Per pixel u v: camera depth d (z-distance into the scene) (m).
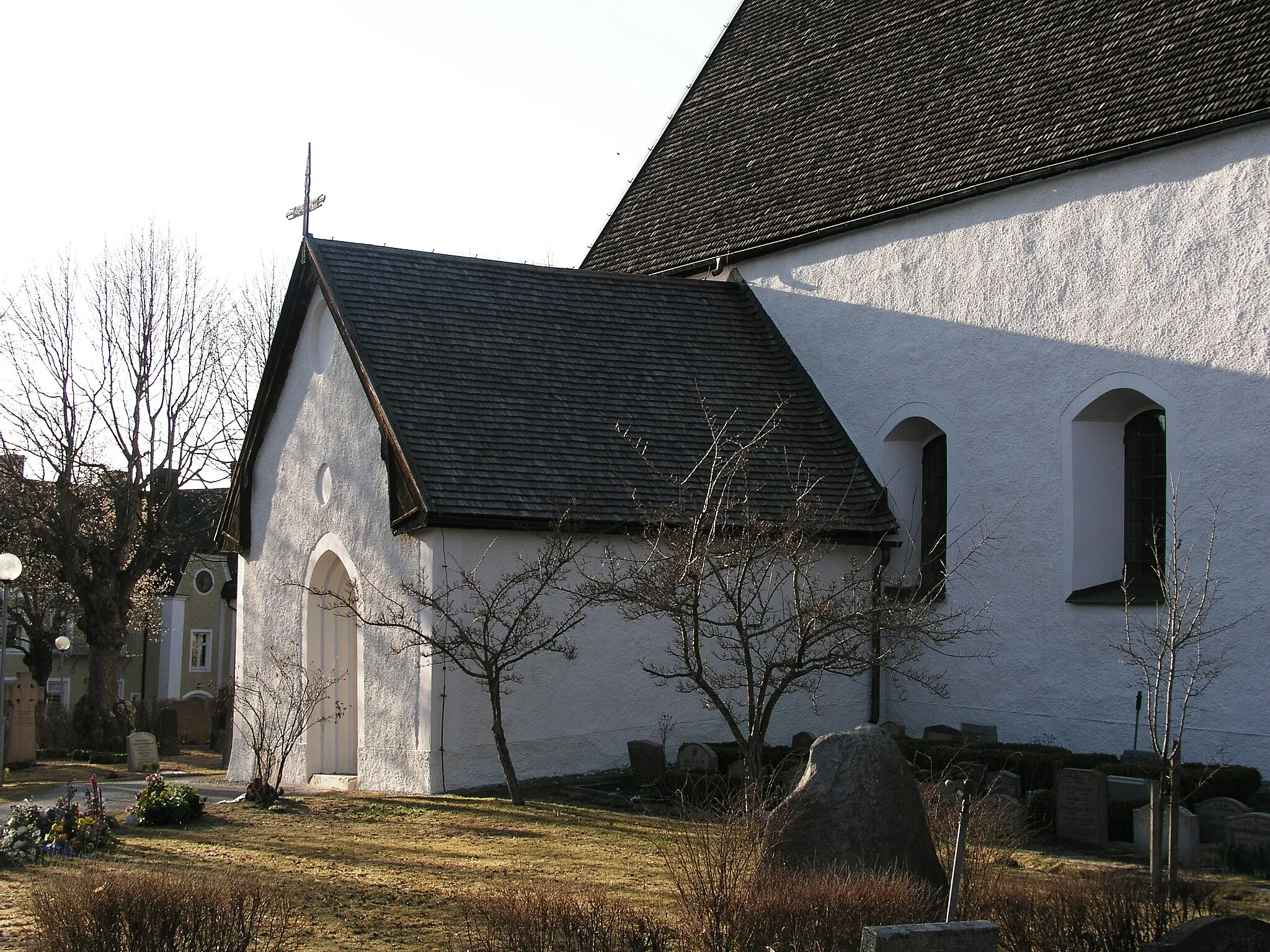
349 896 12.05
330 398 23.22
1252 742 17.92
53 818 15.63
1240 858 13.94
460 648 19.47
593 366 23.19
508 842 15.11
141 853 15.03
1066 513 20.73
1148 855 14.51
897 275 23.89
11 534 43.69
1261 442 18.11
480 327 22.91
